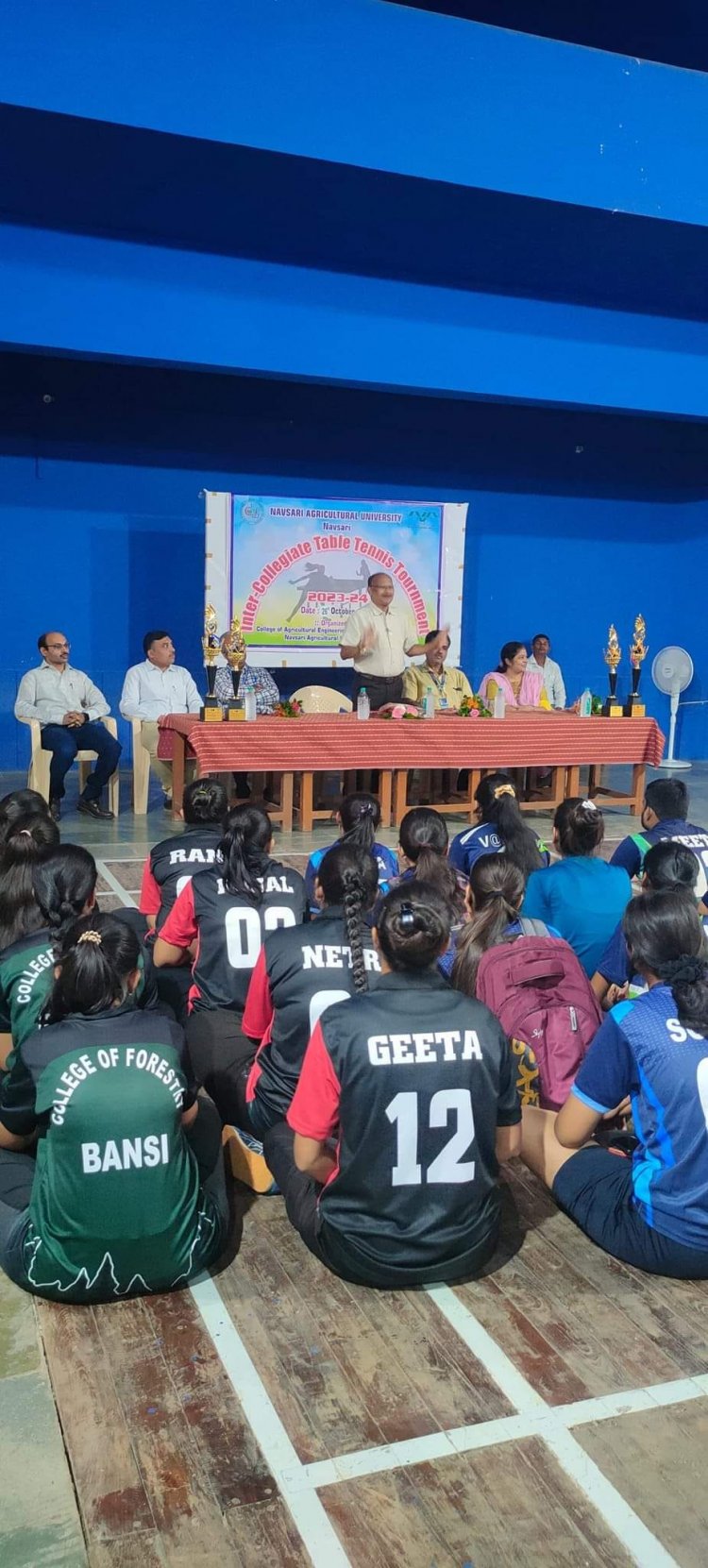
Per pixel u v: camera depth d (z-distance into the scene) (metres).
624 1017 2.44
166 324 7.18
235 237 7.20
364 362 7.70
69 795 8.85
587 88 6.80
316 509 9.62
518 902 3.22
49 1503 1.89
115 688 9.77
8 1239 2.42
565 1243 2.73
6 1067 2.71
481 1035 2.33
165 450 9.59
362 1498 1.91
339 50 6.25
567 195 6.86
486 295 7.95
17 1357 2.27
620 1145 2.91
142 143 6.12
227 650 7.56
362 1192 2.34
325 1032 2.27
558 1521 1.88
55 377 9.09
